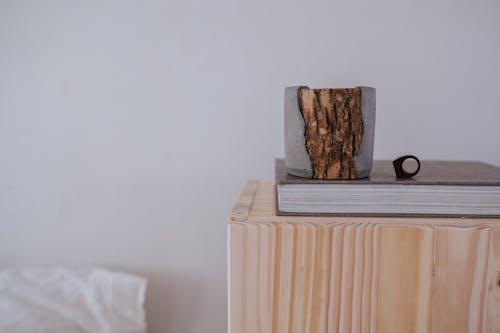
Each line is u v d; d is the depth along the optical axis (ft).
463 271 1.41
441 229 1.40
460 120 2.61
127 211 2.86
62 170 2.84
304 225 1.43
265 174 2.76
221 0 2.64
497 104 2.58
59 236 2.90
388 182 1.49
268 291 1.46
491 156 2.62
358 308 1.44
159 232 2.87
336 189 1.51
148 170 2.82
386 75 2.62
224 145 2.76
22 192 2.87
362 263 1.43
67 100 2.78
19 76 2.78
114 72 2.74
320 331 1.46
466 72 2.57
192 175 2.80
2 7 2.72
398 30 2.58
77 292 2.60
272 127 2.72
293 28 2.63
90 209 2.87
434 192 1.49
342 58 2.63
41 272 2.67
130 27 2.70
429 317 1.43
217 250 2.86
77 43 2.73
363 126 1.59
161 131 2.78
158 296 2.91
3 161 2.85
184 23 2.68
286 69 2.67
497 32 2.53
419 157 2.66
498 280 1.40
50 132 2.81
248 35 2.66
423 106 2.62
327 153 1.59
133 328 2.56
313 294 1.45
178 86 2.73
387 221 1.46
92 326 2.49
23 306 2.48
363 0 2.58
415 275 1.42
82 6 2.70
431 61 2.58
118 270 2.90
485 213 1.49
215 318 2.90
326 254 1.43
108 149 2.81
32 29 2.73
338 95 1.57
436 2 2.54
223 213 2.82
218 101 2.72
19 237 2.90
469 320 1.42
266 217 1.51
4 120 2.81
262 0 2.63
